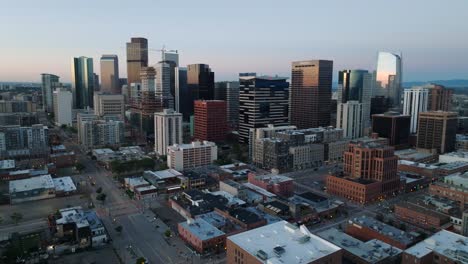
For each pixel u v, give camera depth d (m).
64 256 194.62
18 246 194.25
